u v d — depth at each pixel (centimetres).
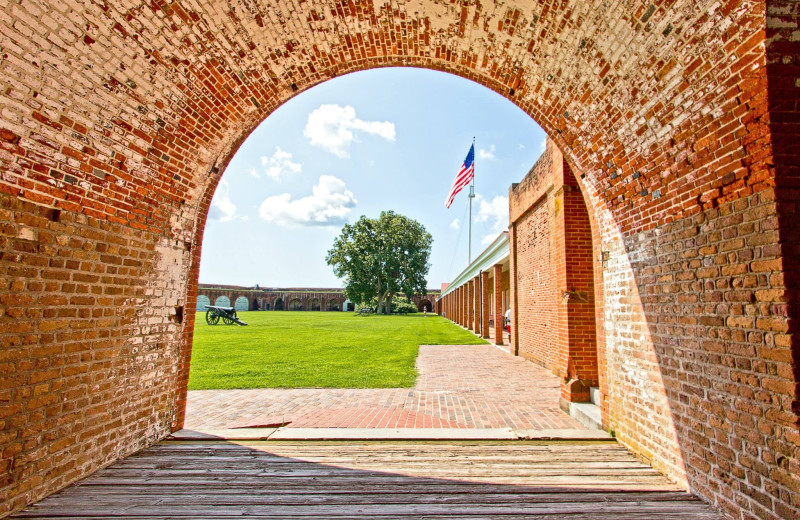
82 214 343
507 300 2400
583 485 343
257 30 403
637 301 405
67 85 305
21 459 287
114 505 302
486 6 396
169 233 463
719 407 291
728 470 282
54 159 312
